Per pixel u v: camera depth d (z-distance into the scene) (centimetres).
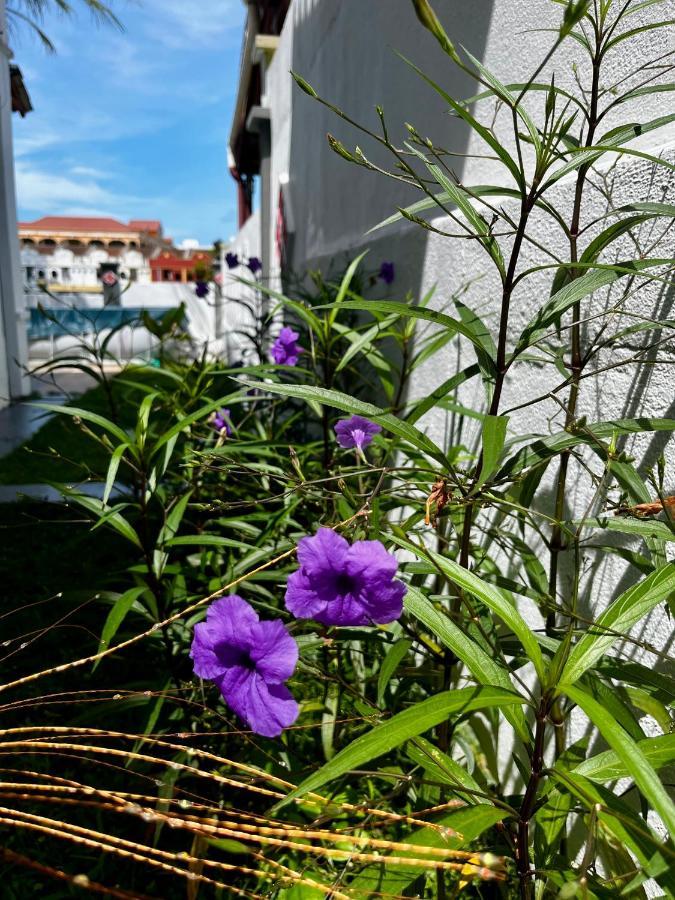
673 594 107
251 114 799
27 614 258
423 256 265
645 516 105
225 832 84
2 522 379
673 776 114
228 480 272
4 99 887
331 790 151
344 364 180
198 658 90
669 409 122
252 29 839
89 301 1666
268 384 109
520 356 142
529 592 133
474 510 150
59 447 572
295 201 635
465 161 234
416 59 288
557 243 162
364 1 380
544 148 100
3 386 859
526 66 187
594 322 148
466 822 87
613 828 78
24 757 174
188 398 277
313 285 520
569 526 153
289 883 114
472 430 212
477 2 221
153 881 147
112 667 221
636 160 134
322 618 88
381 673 116
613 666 112
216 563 208
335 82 459
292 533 201
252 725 86
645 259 107
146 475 161
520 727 90
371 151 364
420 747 110
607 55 151
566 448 124
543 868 103
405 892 90
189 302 1828
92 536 339
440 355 245
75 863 151
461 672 189
